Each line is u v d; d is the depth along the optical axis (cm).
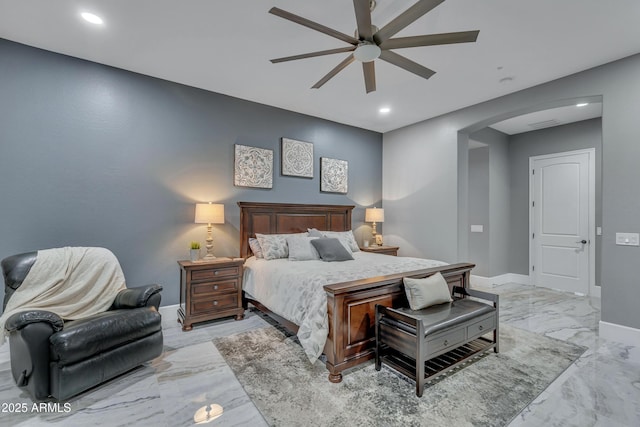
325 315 229
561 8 223
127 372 233
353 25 249
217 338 298
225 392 208
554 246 517
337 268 297
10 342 207
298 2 221
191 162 366
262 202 416
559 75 326
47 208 288
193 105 368
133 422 178
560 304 421
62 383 189
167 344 284
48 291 238
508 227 572
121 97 324
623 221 287
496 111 389
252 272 357
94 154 310
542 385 216
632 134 283
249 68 321
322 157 480
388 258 375
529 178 550
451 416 182
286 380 223
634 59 283
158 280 343
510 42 267
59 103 293
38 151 284
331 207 475
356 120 487
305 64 312
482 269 544
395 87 362
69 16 238
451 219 441
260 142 419
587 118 480
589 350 272
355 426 173
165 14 235
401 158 521
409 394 205
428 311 242
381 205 556
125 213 325
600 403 195
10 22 245
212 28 253
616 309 291
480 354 264
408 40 194
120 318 220
